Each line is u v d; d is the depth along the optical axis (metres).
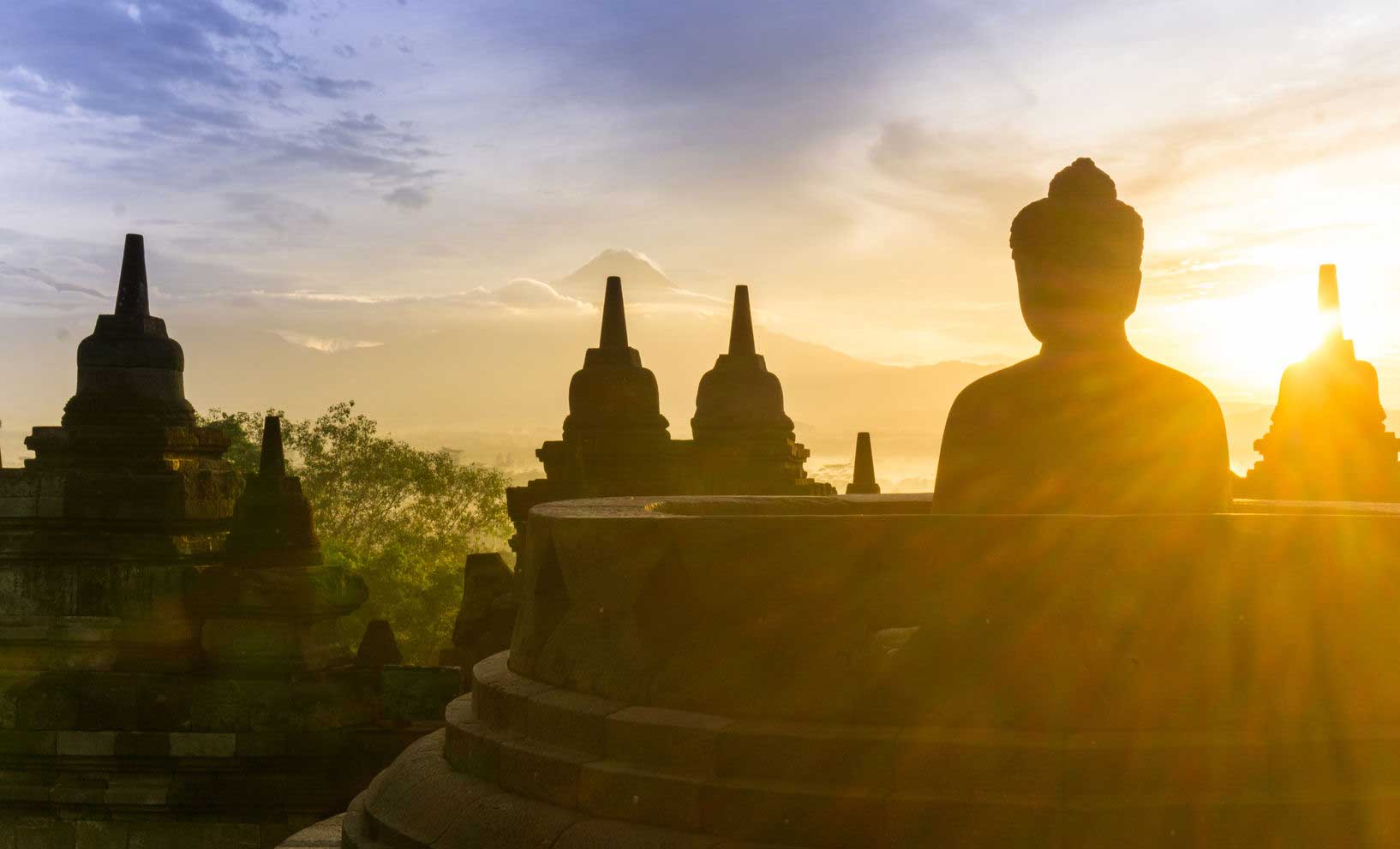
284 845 9.67
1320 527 6.88
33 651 17.00
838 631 7.28
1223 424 8.26
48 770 16.30
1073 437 8.11
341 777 16.20
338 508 66.31
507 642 19.89
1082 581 6.89
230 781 16.05
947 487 8.41
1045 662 6.88
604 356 24.62
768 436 28.03
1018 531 7.01
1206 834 6.30
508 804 7.71
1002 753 6.59
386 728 16.47
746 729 7.10
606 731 7.54
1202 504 8.08
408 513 69.31
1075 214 8.59
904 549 7.19
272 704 16.08
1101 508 8.02
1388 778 6.51
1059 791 6.48
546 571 8.74
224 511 18.00
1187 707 6.74
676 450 27.95
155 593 16.83
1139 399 8.13
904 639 9.38
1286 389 20.56
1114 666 6.82
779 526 7.39
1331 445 20.00
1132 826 6.32
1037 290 8.66
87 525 17.14
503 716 8.42
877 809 6.62
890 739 6.80
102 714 16.25
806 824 6.73
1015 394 8.27
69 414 17.91
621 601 7.91
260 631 16.59
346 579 17.17
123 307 18.17
